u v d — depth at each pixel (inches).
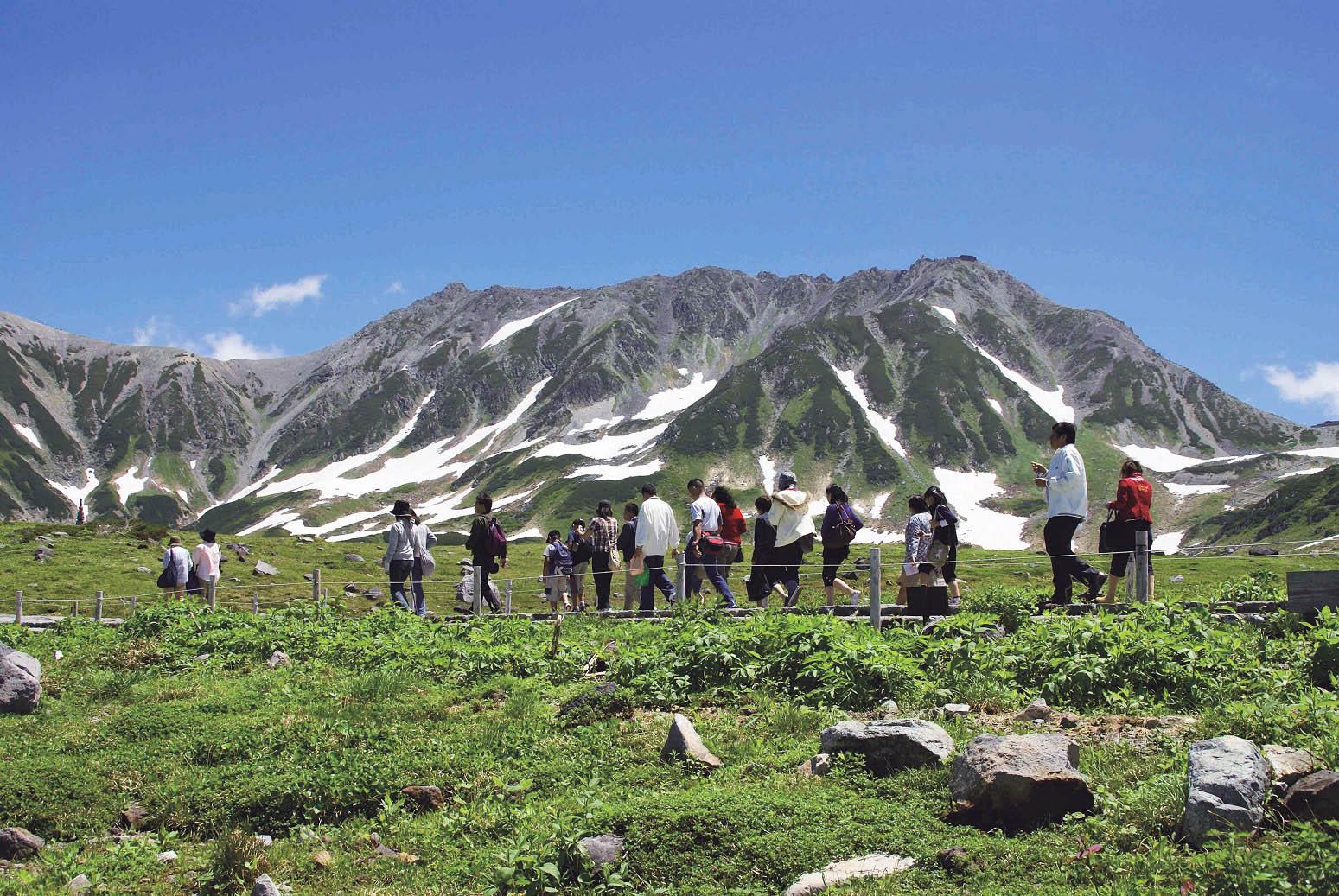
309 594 1980.8
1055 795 409.4
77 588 1919.3
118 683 813.9
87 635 1103.6
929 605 807.7
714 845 419.2
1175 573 1561.3
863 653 607.5
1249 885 326.6
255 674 836.6
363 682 745.6
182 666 893.2
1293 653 626.5
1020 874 374.3
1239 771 381.4
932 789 448.1
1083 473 820.0
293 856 488.4
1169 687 575.5
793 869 400.2
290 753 618.2
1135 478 797.2
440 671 780.0
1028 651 633.0
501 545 1175.0
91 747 654.5
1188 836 375.6
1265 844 355.9
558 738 596.1
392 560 1141.1
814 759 495.5
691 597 893.2
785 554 936.9
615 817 441.7
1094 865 369.7
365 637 920.3
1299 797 374.3
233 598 1910.7
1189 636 620.1
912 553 906.7
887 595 1133.1
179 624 1042.1
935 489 922.7
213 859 479.2
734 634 683.4
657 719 604.7
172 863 498.0
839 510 931.3
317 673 822.5
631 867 414.3
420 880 448.5
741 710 604.1
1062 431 836.0
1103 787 425.1
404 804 542.9
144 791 584.1
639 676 661.3
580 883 407.2
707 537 1021.2
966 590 936.3
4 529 2476.6
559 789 529.0
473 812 510.6
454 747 599.2
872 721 538.9
